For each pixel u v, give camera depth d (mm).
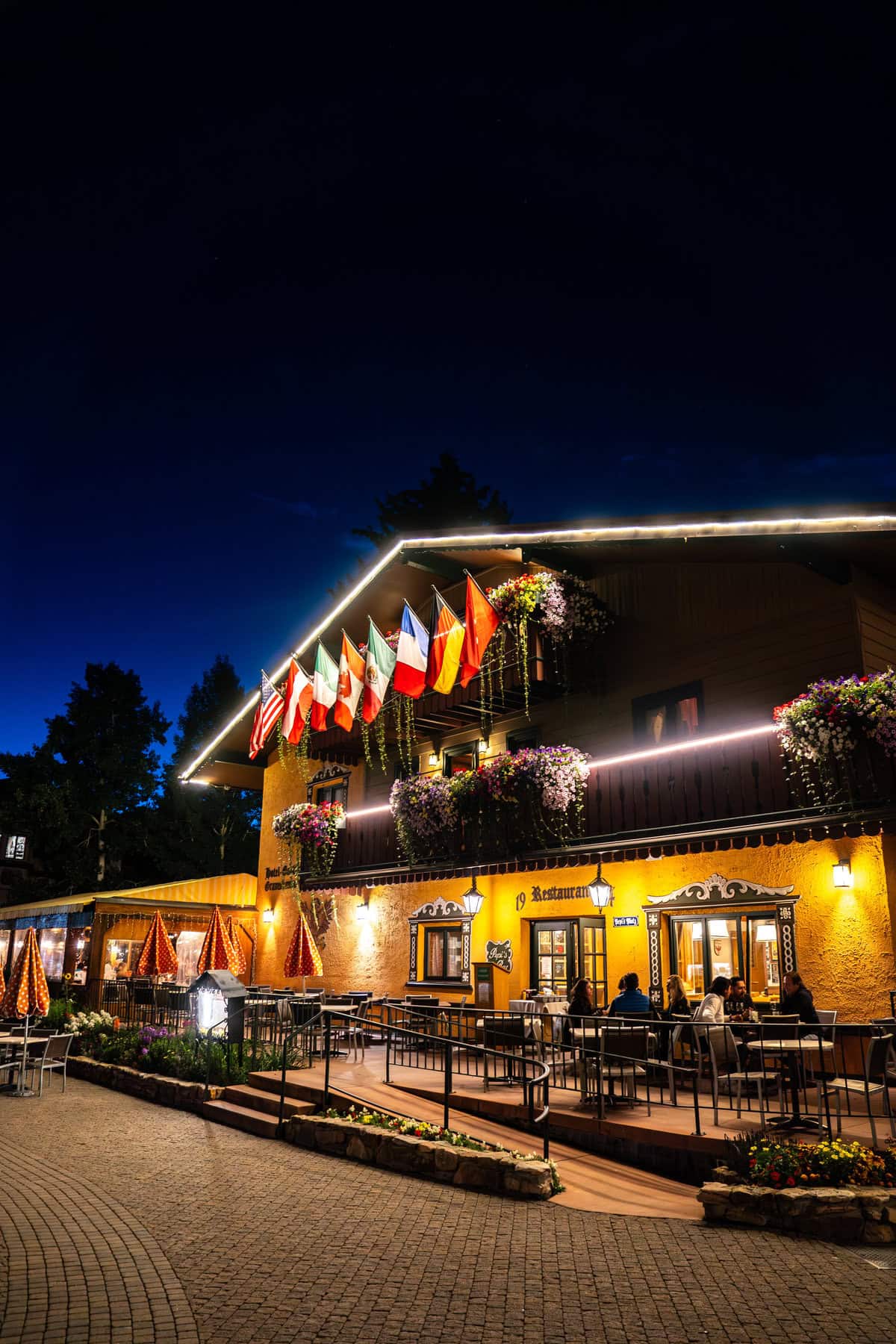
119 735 41375
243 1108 12500
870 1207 7078
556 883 16250
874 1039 8188
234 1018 14844
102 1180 9281
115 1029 18250
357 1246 7113
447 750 20281
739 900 13188
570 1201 8297
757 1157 7965
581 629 16938
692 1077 12258
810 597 13672
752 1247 6953
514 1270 6539
